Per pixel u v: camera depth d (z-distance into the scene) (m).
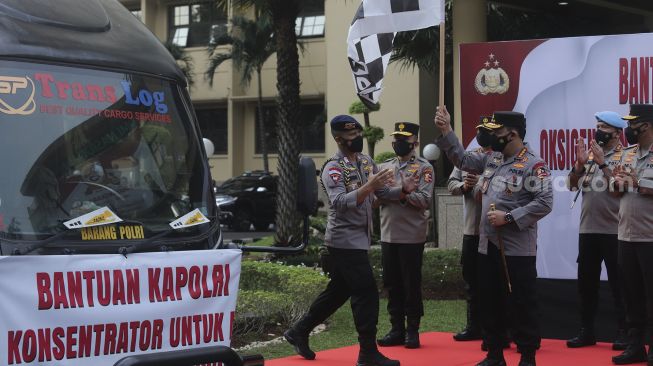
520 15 18.78
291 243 14.59
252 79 32.34
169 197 4.57
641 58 8.00
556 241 8.27
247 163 33.22
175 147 4.71
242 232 25.84
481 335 8.13
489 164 7.02
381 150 24.48
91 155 4.32
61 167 4.20
